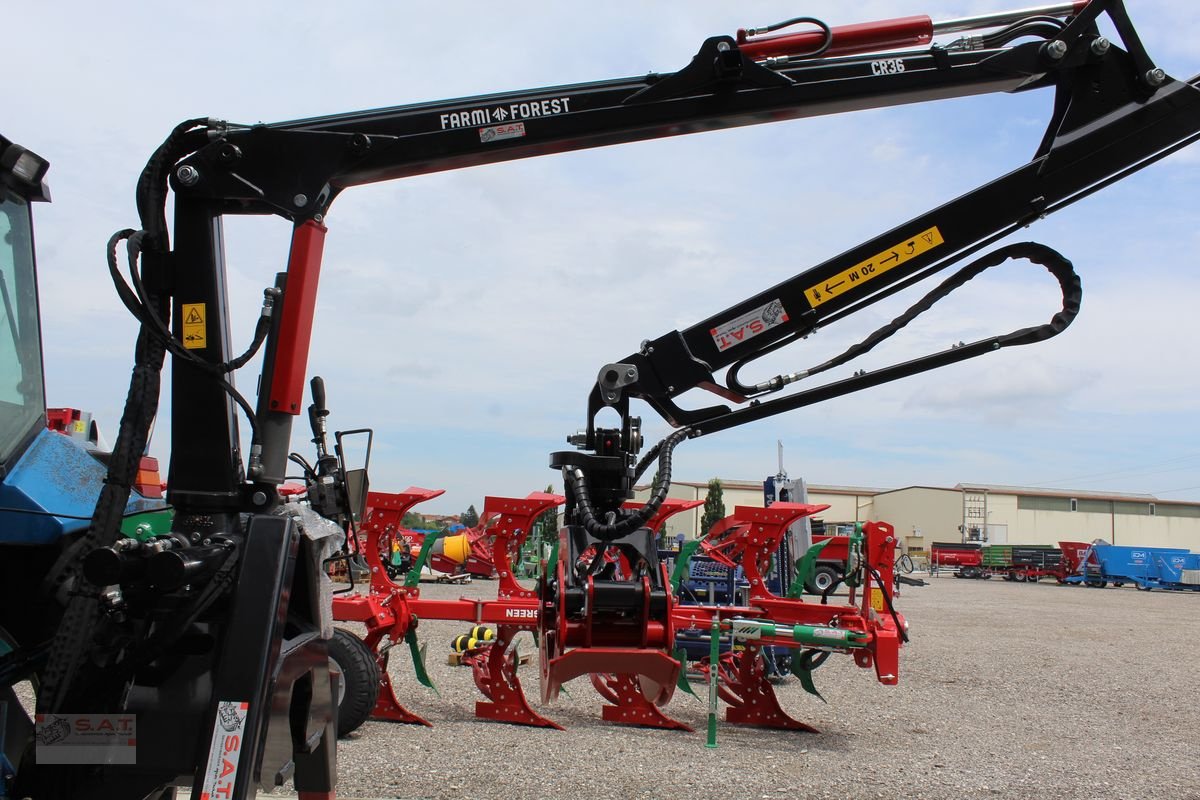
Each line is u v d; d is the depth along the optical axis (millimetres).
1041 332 3932
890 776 5578
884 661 6395
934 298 3971
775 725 7121
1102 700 8992
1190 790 5500
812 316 3963
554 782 5133
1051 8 3895
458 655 9539
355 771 5223
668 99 3670
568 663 3830
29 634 3205
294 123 3449
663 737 6566
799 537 10922
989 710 8227
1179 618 20828
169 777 2754
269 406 3199
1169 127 3896
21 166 3002
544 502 7152
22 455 3078
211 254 3264
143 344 3092
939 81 3773
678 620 6941
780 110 3727
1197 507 73312
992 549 45094
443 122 3555
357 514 3879
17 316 3133
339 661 6043
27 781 2779
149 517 3570
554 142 3652
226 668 2617
